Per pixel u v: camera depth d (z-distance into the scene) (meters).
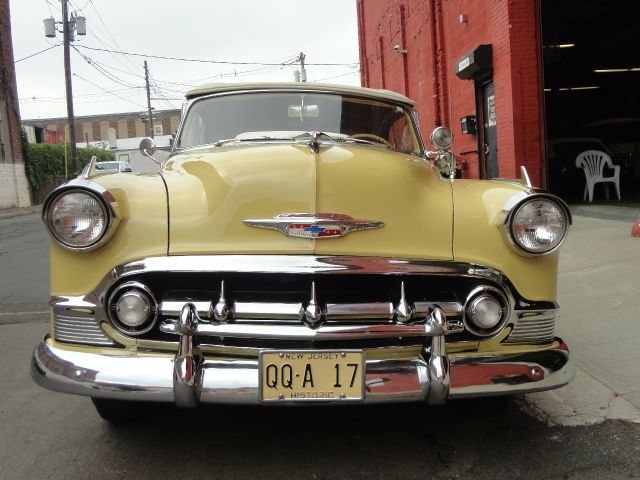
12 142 24.25
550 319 2.66
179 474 2.56
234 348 2.40
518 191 2.63
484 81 9.88
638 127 13.93
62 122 76.06
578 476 2.51
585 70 17.31
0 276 7.68
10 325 5.14
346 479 2.51
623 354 3.75
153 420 3.10
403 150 3.89
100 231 2.41
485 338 2.55
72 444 2.85
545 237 2.54
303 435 2.92
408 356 2.48
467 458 2.68
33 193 26.19
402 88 16.28
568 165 11.40
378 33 19.53
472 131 10.56
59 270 2.50
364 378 2.32
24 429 3.03
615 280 5.14
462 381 2.39
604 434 2.88
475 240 2.58
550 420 3.06
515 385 2.43
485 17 9.61
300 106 3.84
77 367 2.37
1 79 23.77
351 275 2.42
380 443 2.83
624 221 7.65
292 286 2.48
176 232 2.47
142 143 3.98
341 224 2.46
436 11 12.55
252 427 3.01
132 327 2.43
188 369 2.29
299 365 2.31
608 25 13.70
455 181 2.96
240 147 3.08
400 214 2.57
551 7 11.66
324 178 2.57
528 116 8.60
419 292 2.55
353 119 3.87
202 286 2.48
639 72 17.92
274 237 2.46
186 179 2.66
